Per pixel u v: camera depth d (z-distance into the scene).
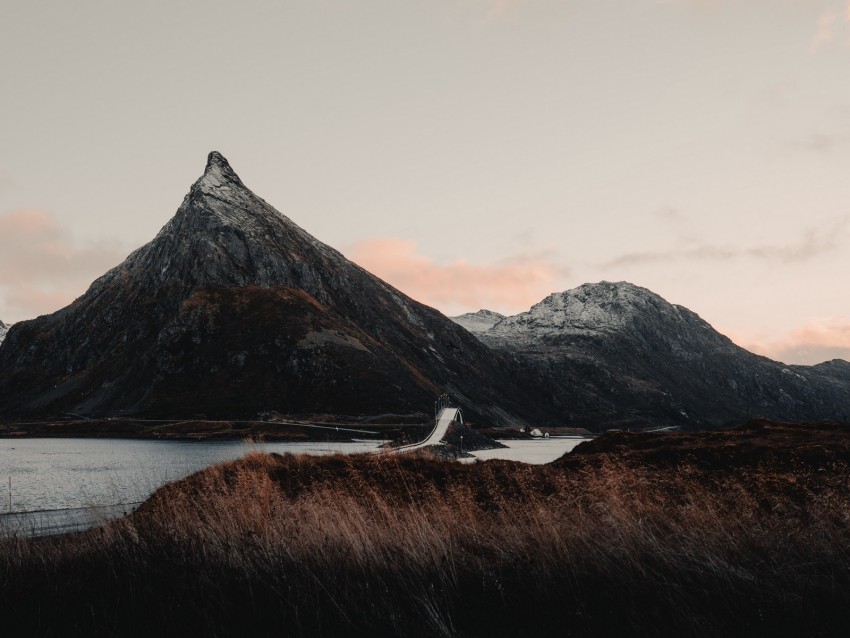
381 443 181.88
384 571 9.38
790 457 24.89
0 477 84.94
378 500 12.95
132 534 10.25
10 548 9.66
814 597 8.52
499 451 178.25
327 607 8.34
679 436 34.84
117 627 7.78
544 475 19.72
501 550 10.41
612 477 14.05
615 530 10.62
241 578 8.91
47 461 121.56
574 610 8.41
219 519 11.50
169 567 9.15
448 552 10.07
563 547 9.88
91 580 8.85
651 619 8.12
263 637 7.82
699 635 7.78
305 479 23.16
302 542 10.23
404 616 8.30
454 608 8.59
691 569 9.22
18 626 7.69
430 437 179.88
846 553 9.72
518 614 8.47
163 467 102.19
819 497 12.44
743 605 8.41
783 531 10.79
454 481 22.53
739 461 25.27
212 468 24.45
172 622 7.94
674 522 11.31
